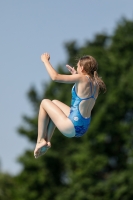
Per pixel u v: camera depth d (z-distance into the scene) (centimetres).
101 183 7712
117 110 8031
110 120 7975
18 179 9225
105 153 8050
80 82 2275
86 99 2280
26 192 8638
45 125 2336
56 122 2291
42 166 8581
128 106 8031
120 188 7600
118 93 8000
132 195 7662
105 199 7669
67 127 2269
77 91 2289
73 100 2305
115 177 7675
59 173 8719
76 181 7831
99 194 7744
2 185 9188
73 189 7819
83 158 7875
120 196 7600
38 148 2333
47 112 2314
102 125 7994
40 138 2345
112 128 7994
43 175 8594
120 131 7994
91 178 7831
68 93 8669
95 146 7994
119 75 8381
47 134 2356
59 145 8544
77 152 8144
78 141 8381
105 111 7962
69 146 8362
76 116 2273
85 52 8781
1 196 9006
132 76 8044
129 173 7662
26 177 8719
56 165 8631
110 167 8181
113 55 8706
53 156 8462
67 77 2258
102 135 7888
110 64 8412
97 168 7850
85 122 2291
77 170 8156
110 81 8250
